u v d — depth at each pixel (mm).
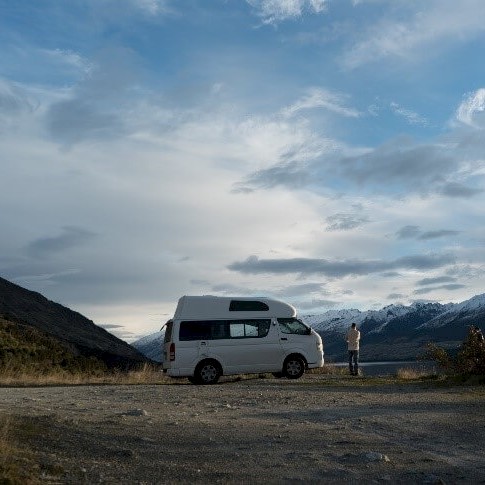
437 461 7180
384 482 6227
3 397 14445
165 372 20422
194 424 9445
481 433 9094
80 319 55219
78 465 6621
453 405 12461
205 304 20328
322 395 14695
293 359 20766
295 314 21281
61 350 34875
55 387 18594
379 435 8852
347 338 23422
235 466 6793
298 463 6957
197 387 17859
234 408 12008
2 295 48344
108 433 8250
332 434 8812
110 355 41188
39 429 8016
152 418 10016
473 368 18891
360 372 23922
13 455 6535
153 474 6406
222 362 19906
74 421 8953
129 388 17766
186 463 6891
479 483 6219
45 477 6059
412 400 13445
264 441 8172
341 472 6570
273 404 12766
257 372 20359
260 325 20625
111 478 6219
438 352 20219
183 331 19906
